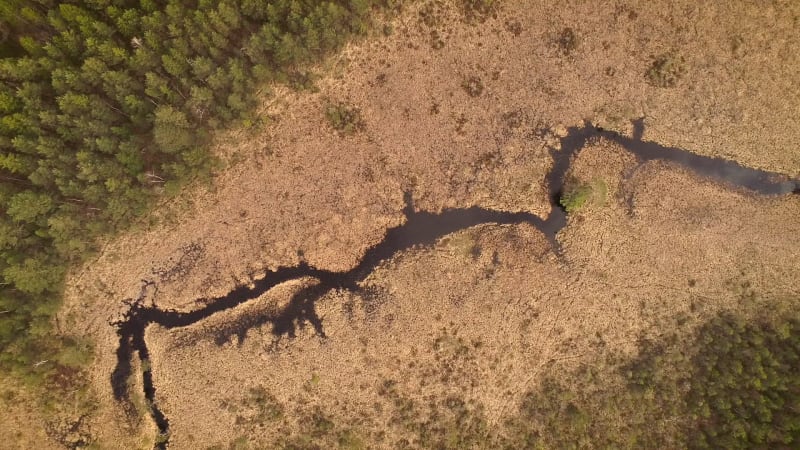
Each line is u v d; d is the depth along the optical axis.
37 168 41.16
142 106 42.03
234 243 47.47
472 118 48.12
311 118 47.41
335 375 46.69
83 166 40.28
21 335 43.00
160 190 45.53
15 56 42.62
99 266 46.38
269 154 47.22
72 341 45.62
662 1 47.16
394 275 47.75
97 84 41.31
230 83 43.34
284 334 46.72
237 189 47.25
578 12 47.44
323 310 47.09
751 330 47.44
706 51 47.75
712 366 46.75
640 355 48.06
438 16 46.88
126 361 46.59
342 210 47.91
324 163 47.72
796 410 43.38
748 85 48.00
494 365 47.38
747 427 44.25
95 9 40.41
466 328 47.50
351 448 45.97
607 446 46.34
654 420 46.81
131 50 42.28
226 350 46.34
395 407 46.75
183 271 47.12
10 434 43.81
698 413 46.16
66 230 42.62
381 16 46.44
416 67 47.47
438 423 46.62
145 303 47.00
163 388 46.34
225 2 41.47
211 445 46.16
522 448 46.59
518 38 47.66
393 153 48.03
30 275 41.66
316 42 43.59
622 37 47.78
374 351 46.84
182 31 41.50
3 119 39.72
